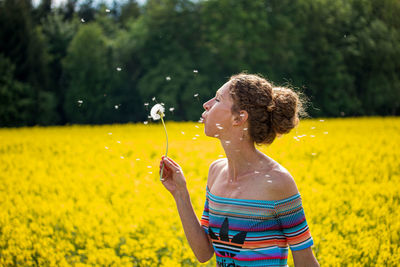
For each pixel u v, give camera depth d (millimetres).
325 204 5348
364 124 21500
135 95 39781
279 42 39312
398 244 4262
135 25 41750
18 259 4141
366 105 40719
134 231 4676
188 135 15664
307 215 4973
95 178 8016
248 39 37969
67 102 38969
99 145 13391
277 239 1768
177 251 3943
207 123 1869
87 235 4672
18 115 35688
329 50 39406
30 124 36656
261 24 37812
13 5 37406
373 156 9680
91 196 6625
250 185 1792
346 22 40281
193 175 7801
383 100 40625
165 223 4750
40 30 39594
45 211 5680
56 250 4293
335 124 21672
